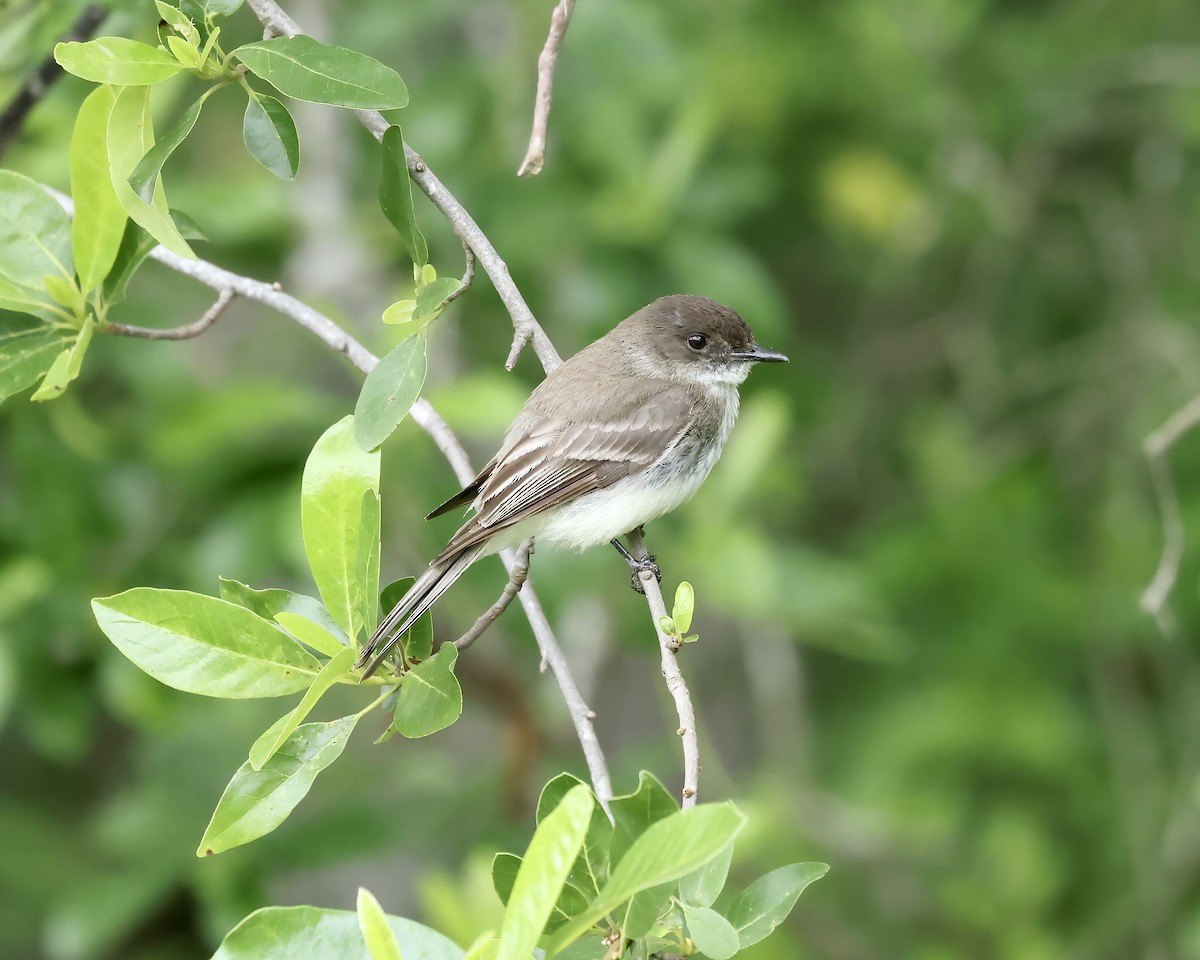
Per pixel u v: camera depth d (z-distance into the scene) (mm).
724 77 14141
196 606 6059
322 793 12328
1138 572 14266
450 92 12469
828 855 14047
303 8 13383
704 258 12297
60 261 7340
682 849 4887
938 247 16109
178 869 11281
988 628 14703
